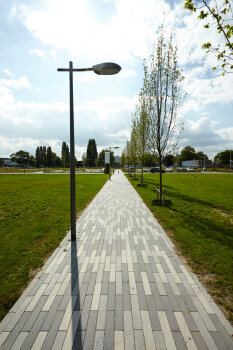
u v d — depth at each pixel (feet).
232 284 10.30
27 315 8.17
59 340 7.02
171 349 6.67
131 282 10.41
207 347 6.74
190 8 10.50
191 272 11.44
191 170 175.83
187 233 17.78
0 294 9.50
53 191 44.88
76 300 9.04
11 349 6.69
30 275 11.21
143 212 25.49
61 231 18.42
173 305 8.72
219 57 11.09
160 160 29.81
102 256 13.34
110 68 15.14
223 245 15.21
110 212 25.53
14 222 21.30
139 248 14.66
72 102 15.49
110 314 8.20
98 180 76.23
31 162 313.94
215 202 31.68
